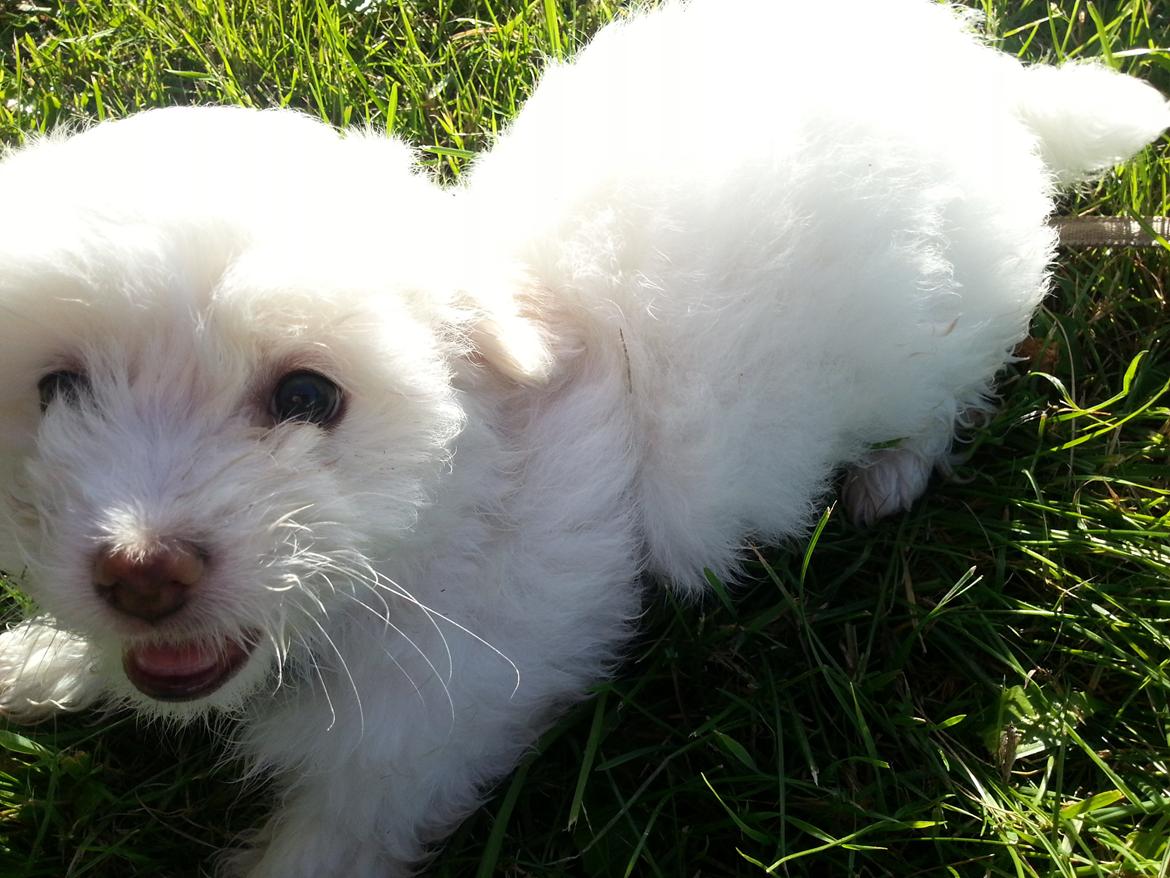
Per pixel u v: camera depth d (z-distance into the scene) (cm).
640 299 30
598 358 31
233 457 23
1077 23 48
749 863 30
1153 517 35
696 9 35
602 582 31
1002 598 34
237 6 49
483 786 31
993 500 36
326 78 46
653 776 30
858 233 31
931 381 35
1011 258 35
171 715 29
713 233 30
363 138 30
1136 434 38
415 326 25
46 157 25
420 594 28
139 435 23
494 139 40
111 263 23
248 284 23
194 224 23
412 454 25
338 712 29
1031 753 31
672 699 33
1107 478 36
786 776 31
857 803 30
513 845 31
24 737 31
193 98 47
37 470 24
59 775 31
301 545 24
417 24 49
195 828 31
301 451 24
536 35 46
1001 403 39
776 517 34
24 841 31
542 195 31
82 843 30
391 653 28
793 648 34
